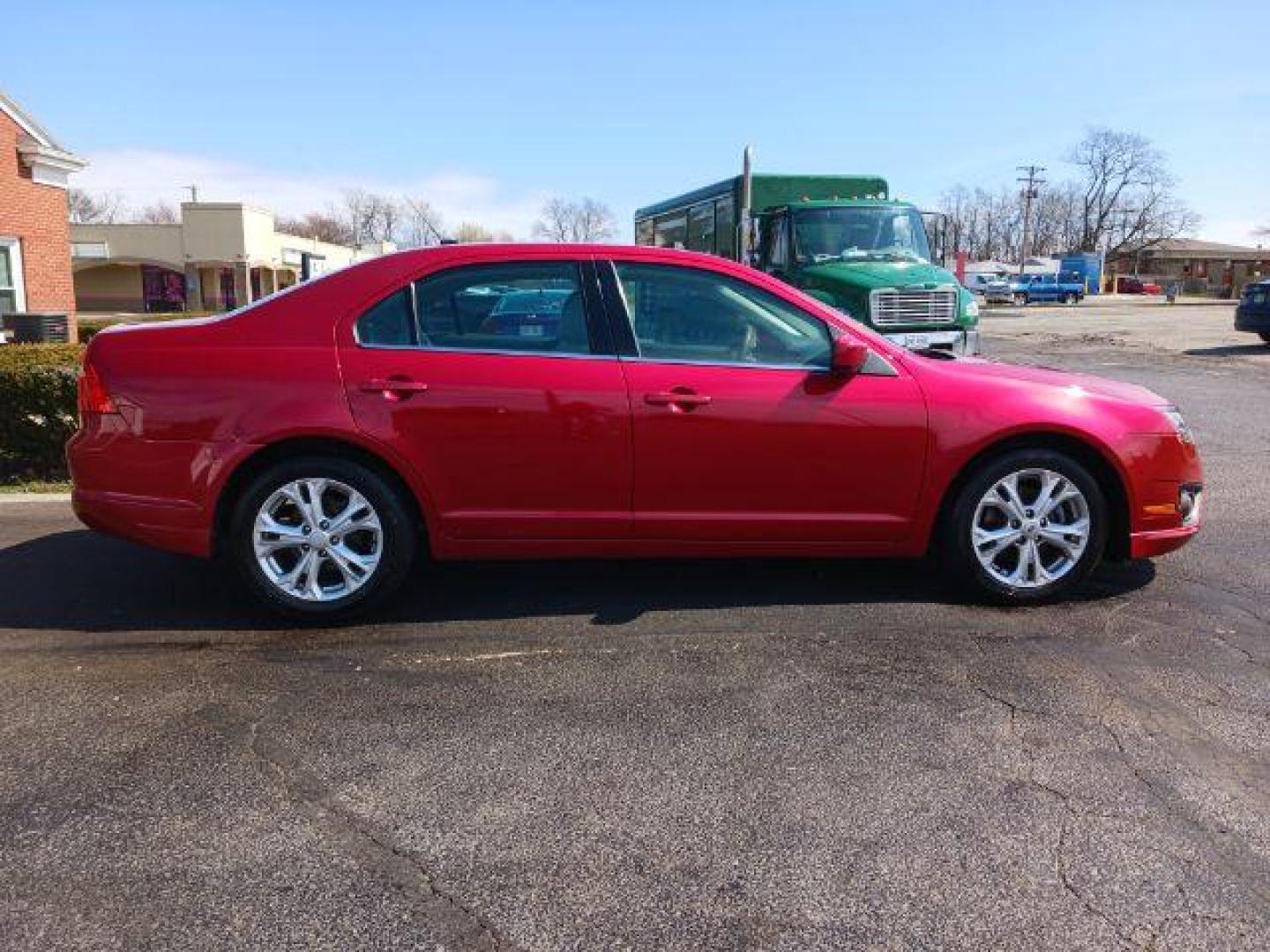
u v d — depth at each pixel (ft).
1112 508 15.87
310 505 14.60
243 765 10.80
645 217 71.15
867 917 8.34
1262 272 339.36
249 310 14.85
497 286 14.97
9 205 55.06
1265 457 28.12
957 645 14.06
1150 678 12.98
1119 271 347.56
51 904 8.47
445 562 18.07
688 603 15.85
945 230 46.14
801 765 10.78
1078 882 8.77
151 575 17.30
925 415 14.94
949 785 10.38
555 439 14.55
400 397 14.34
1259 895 8.61
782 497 14.99
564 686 12.79
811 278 41.06
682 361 14.85
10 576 17.20
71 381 24.61
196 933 8.13
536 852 9.25
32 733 11.51
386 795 10.20
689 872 8.95
